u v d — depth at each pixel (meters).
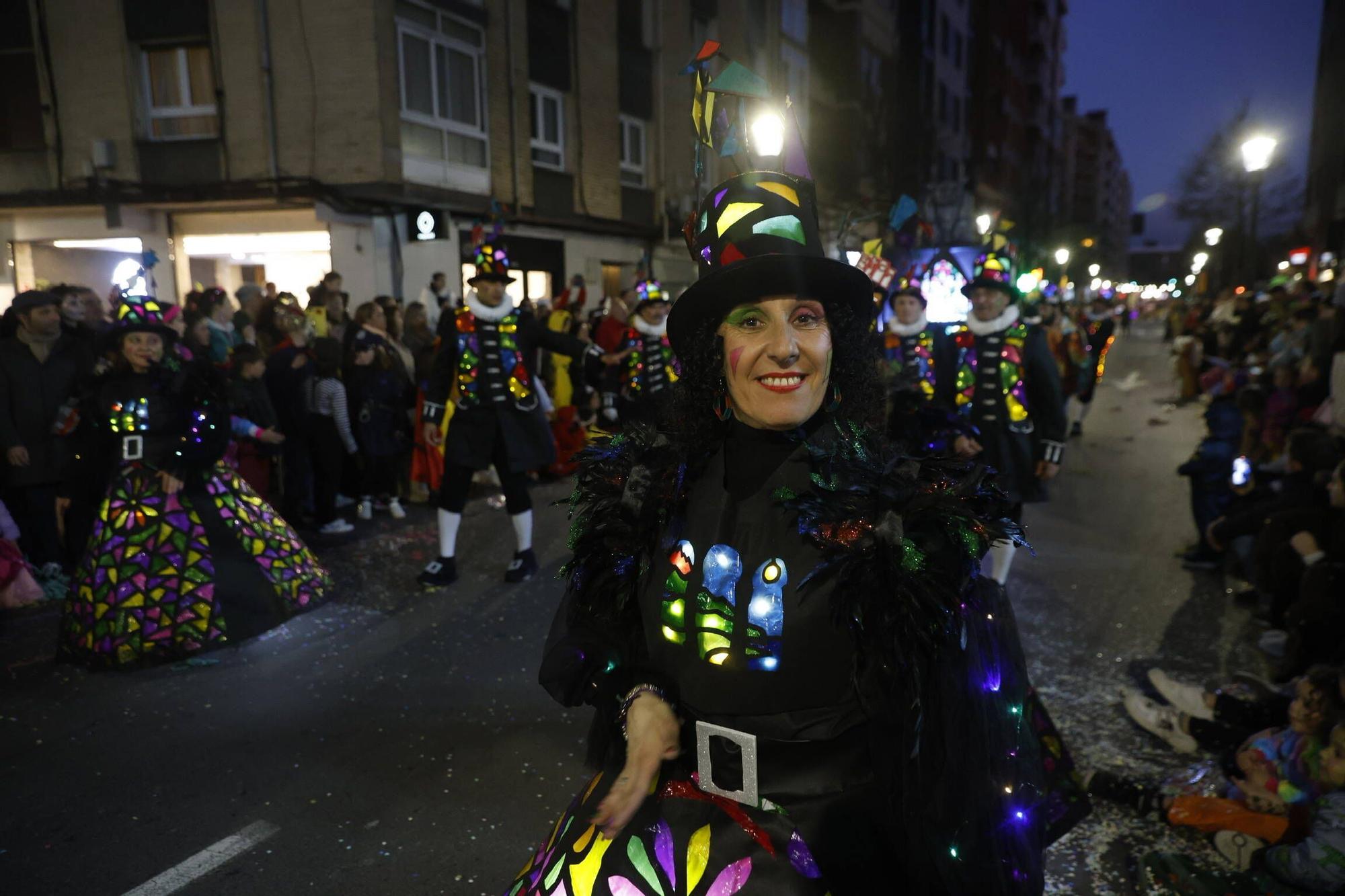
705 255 1.38
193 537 4.24
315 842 2.81
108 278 13.80
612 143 17.41
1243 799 2.85
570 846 1.38
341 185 12.39
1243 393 6.28
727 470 1.42
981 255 4.59
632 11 17.88
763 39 22.39
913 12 33.03
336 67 12.19
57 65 12.82
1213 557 5.72
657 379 7.18
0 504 5.16
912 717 1.28
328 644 4.41
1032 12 53.25
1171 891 2.53
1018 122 51.44
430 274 13.55
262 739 3.46
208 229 13.16
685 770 1.40
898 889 1.34
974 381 4.58
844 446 1.39
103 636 4.05
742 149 1.46
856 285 1.36
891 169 26.55
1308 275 25.02
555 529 6.75
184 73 12.71
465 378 5.19
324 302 8.76
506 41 14.59
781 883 1.26
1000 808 1.37
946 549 1.30
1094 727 3.52
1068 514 7.27
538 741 3.46
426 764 3.28
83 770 3.23
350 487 7.50
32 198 12.94
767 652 1.31
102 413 4.20
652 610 1.41
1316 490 4.58
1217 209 32.19
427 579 5.32
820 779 1.32
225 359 7.04
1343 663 3.44
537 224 15.57
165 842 2.80
